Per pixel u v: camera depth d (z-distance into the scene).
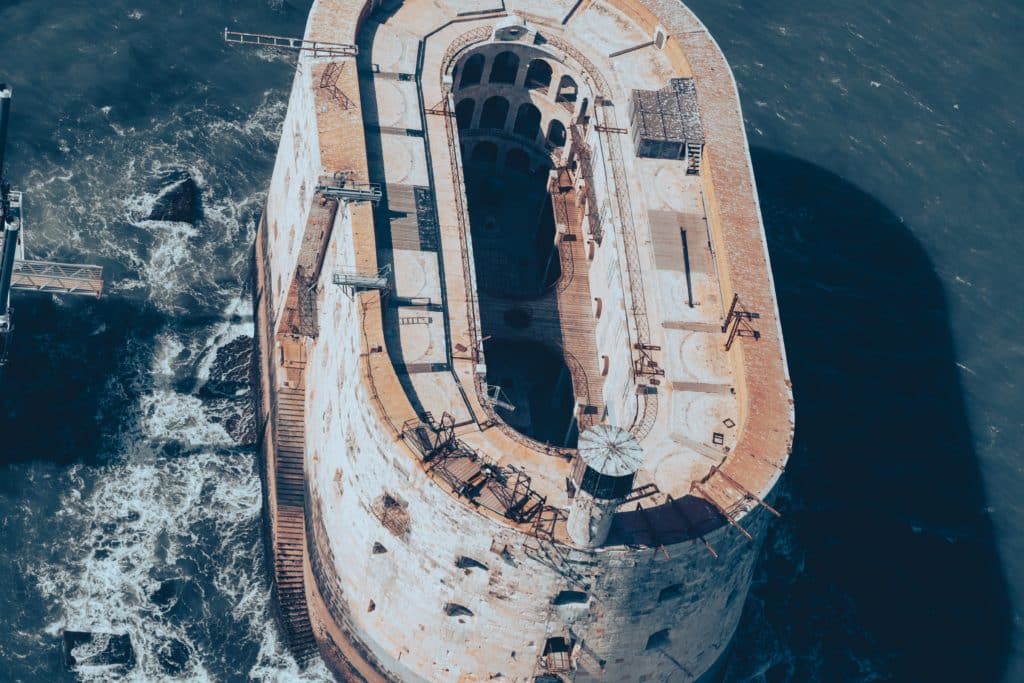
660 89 134.38
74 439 131.25
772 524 133.88
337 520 117.31
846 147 160.62
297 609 124.19
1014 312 150.50
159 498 129.62
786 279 150.00
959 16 171.12
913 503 136.62
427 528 107.38
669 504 107.56
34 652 120.00
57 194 145.75
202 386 137.25
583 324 128.75
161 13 160.25
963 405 143.38
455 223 123.00
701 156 128.75
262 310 138.62
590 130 133.75
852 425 141.00
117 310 139.62
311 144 125.31
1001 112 165.25
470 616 110.06
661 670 115.25
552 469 108.94
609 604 107.31
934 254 153.75
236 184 151.12
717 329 120.00
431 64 132.75
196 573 126.25
